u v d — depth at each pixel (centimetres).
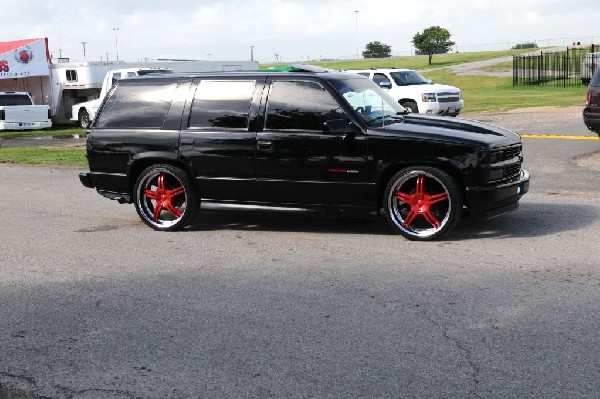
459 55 10875
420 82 2244
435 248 693
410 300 533
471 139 701
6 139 2438
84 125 2872
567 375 394
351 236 763
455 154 697
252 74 789
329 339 460
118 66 3009
